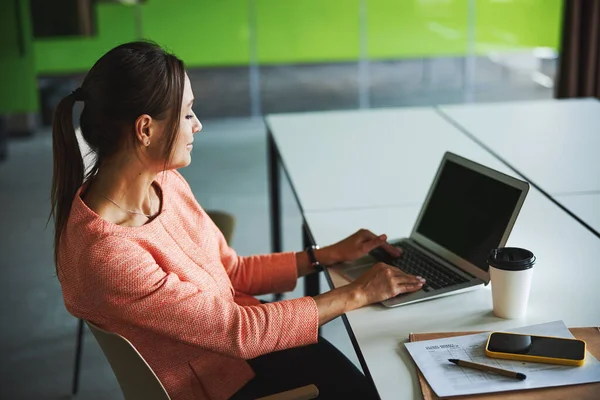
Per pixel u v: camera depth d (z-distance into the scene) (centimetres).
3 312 323
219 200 445
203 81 593
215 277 166
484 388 126
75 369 263
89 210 143
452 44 593
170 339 153
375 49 593
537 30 589
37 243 392
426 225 190
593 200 214
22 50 487
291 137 295
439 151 268
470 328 149
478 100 607
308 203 224
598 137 272
